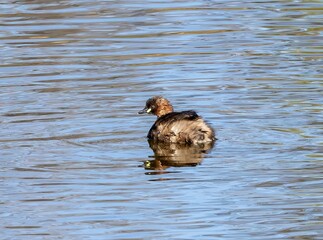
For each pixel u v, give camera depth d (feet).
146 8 89.20
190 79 65.10
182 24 81.92
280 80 63.98
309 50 72.13
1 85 64.80
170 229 40.78
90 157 50.03
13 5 91.35
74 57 72.33
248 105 58.65
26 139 52.90
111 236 40.16
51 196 44.80
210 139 52.21
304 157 49.11
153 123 56.34
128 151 51.24
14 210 43.21
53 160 49.62
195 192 44.98
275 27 79.82
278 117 55.93
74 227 41.19
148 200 44.01
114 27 81.71
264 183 45.93
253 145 51.26
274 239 39.68
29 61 71.41
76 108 59.06
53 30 81.10
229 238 39.75
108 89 63.26
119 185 46.01
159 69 67.92
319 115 56.03
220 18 83.82
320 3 88.43
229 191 44.96
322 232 40.32
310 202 43.42
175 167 48.49
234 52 72.13
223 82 64.08
